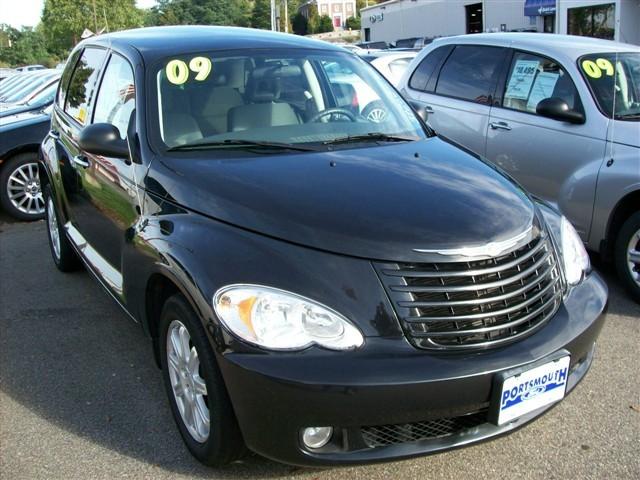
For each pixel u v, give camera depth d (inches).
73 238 185.9
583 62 208.8
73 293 201.6
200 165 124.3
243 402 97.9
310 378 93.4
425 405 95.7
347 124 147.5
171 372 120.3
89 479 113.0
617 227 192.1
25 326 177.2
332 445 99.7
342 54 170.4
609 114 195.6
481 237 103.7
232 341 97.4
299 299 97.2
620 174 184.9
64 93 206.8
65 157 184.1
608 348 157.9
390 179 118.4
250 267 100.7
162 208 121.9
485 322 101.1
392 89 171.2
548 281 112.0
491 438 103.3
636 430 124.6
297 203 108.9
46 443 123.6
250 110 142.9
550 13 984.3
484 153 233.0
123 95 151.1
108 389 143.1
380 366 94.6
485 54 241.0
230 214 109.7
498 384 98.3
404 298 98.6
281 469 114.7
